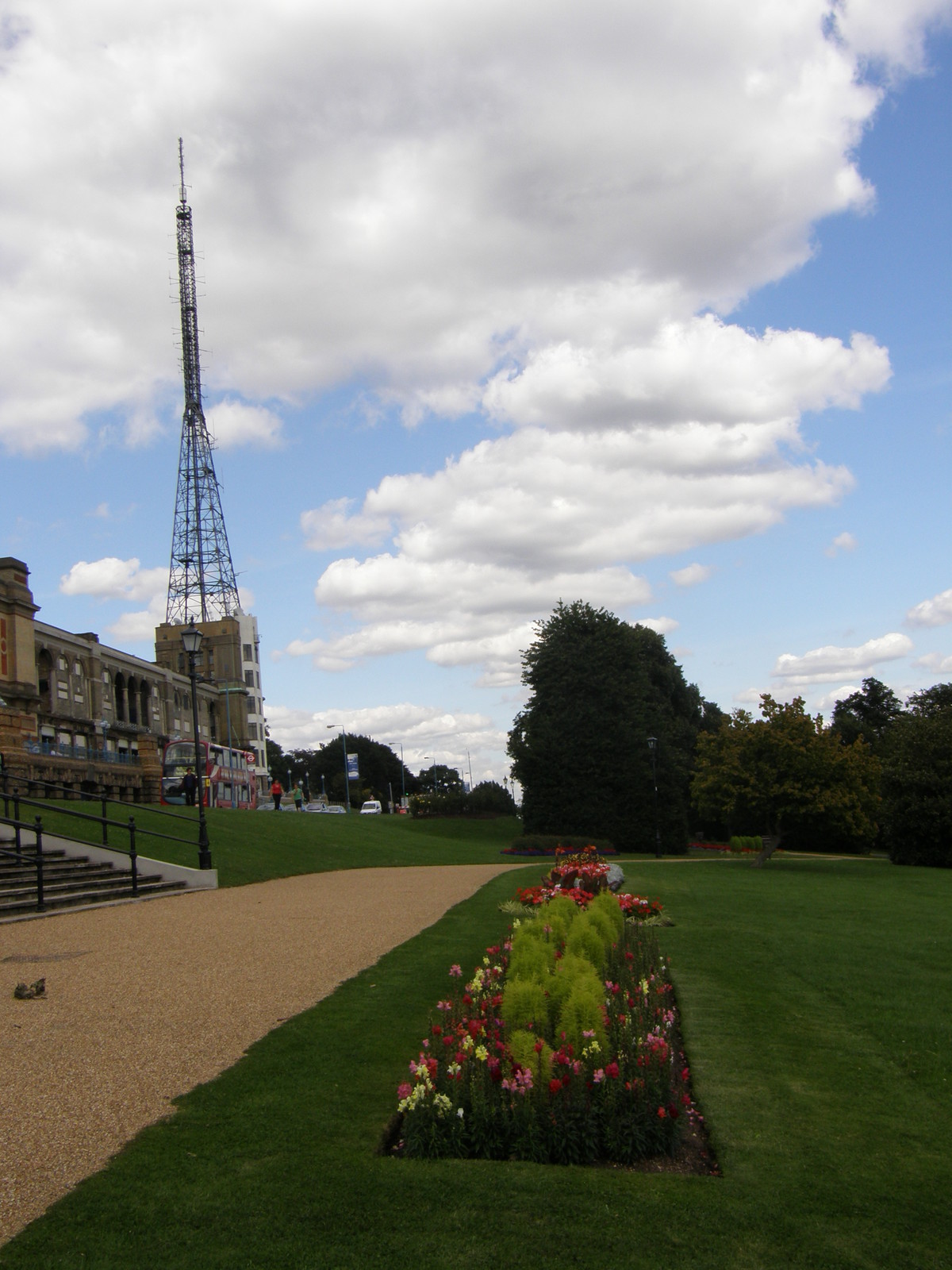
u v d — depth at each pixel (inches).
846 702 3533.5
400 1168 223.1
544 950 345.4
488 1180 217.5
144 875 837.8
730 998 402.3
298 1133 241.0
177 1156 227.0
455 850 1894.7
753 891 948.6
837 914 729.6
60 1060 301.3
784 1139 245.9
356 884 983.6
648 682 2501.2
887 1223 201.3
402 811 4714.6
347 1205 204.2
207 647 4392.2
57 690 2576.3
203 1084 278.7
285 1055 305.3
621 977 381.7
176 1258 182.9
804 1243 192.5
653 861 1720.0
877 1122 259.0
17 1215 198.7
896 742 1862.7
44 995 391.5
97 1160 225.6
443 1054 275.6
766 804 1520.7
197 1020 351.9
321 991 402.6
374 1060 300.0
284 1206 203.0
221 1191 209.5
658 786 2235.5
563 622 2407.7
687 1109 261.7
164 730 3341.5
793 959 504.4
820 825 1555.1
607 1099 238.8
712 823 2984.7
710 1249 189.6
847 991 419.5
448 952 500.7
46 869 757.3
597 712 2326.5
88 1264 180.4
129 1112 256.2
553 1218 200.5
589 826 2283.5
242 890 892.6
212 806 2073.1
